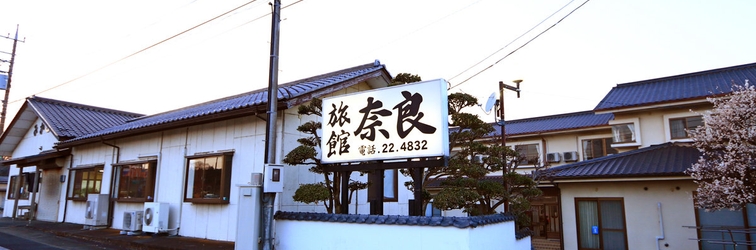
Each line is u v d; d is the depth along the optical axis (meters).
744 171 9.02
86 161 14.77
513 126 22.11
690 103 12.92
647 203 11.62
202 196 10.34
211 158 10.38
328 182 7.96
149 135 12.40
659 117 13.80
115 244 9.93
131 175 12.58
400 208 11.83
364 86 11.43
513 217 7.95
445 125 6.55
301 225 7.44
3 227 13.66
